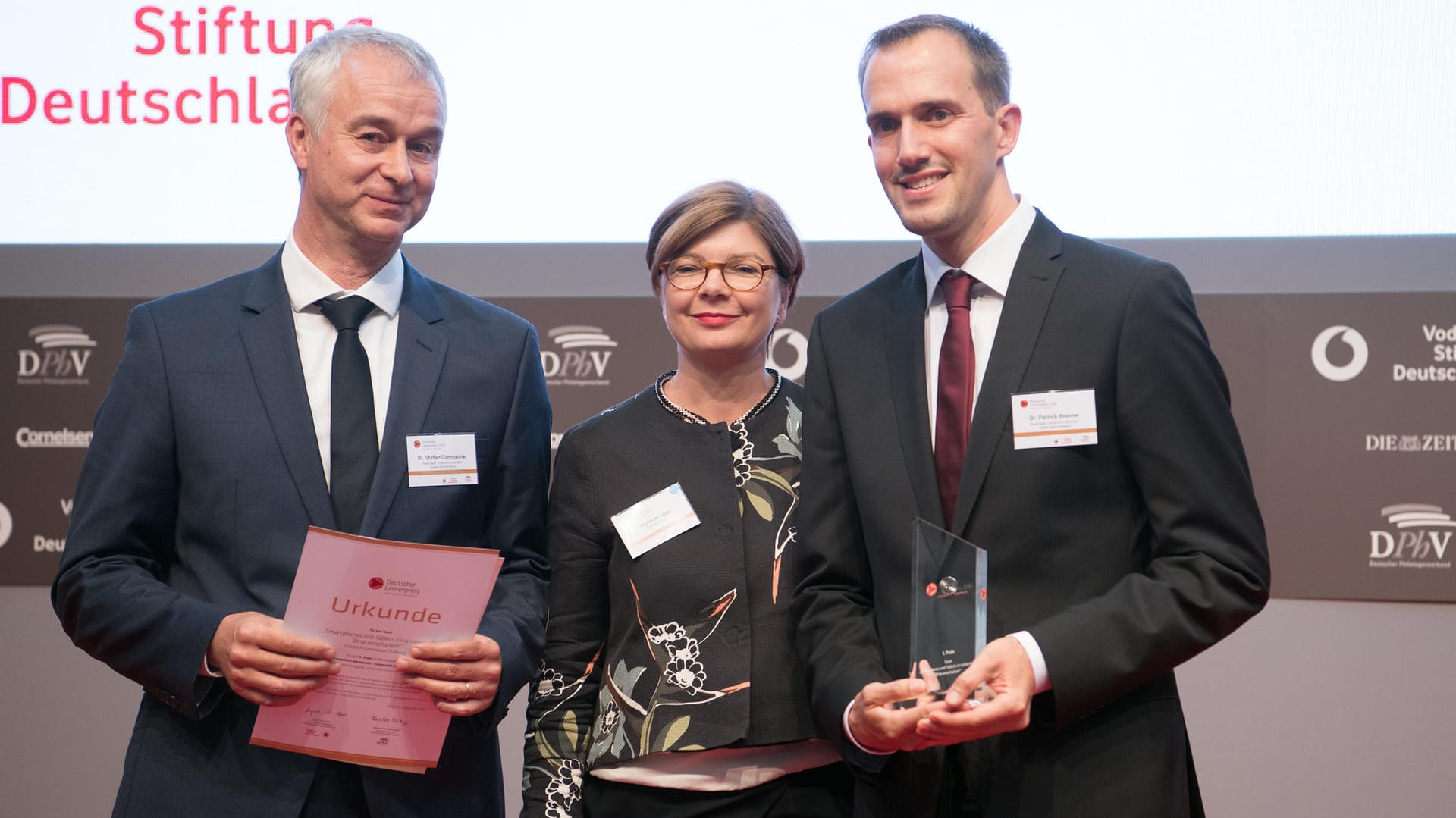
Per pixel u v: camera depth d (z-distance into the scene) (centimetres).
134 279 287
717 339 187
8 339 285
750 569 184
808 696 174
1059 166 275
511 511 185
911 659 148
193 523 169
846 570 173
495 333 189
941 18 166
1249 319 271
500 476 184
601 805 183
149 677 159
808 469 178
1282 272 271
